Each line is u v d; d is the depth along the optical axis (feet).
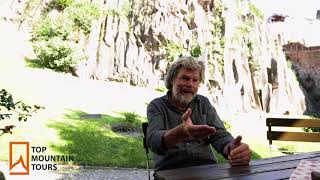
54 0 85.97
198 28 87.20
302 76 109.81
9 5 87.20
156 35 83.66
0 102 14.87
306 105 102.42
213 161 9.54
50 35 78.84
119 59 80.59
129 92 68.69
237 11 93.76
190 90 9.27
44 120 41.63
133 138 40.88
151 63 82.99
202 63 9.63
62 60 73.41
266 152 43.60
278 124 16.75
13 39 79.51
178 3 88.07
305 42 112.68
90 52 79.15
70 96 56.75
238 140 8.42
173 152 9.18
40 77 64.39
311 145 49.65
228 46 86.99
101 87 68.39
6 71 63.52
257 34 94.89
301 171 6.83
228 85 83.41
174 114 9.43
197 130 6.72
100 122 45.27
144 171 30.71
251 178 6.95
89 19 81.51
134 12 85.97
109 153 34.71
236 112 79.71
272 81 94.43
